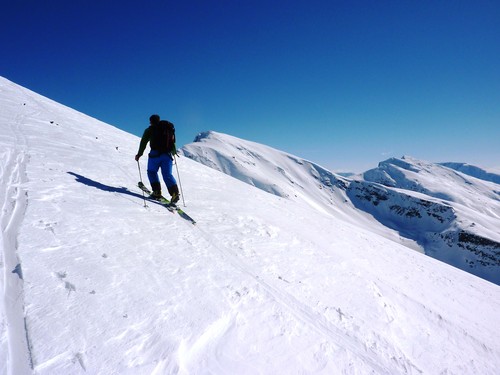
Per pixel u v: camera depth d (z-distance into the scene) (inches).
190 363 116.7
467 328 279.3
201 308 150.5
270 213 432.1
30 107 605.3
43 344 101.8
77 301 126.3
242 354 132.3
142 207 266.5
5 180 227.8
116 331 118.0
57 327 110.4
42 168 281.6
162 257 188.5
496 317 393.7
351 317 201.3
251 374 123.4
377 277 311.6
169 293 153.6
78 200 232.4
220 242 245.6
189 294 158.9
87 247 169.0
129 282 151.3
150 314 133.7
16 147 321.7
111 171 363.3
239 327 148.3
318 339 163.6
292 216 487.2
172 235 227.6
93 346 107.8
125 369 103.4
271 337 150.0
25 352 96.9
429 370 184.7
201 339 130.7
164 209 283.1
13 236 156.7
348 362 155.8
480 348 247.0
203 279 178.7
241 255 233.6
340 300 217.8
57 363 97.1
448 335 245.0
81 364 99.7
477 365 217.8
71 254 157.1
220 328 142.1
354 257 369.7
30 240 157.2
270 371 129.1
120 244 185.5
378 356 173.9
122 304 133.9
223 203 383.2
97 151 443.8
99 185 289.9
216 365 120.9
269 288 196.1
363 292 243.9
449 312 313.9
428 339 223.1
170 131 304.3
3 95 620.4
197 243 228.8
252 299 175.9
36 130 433.4
